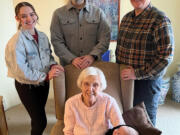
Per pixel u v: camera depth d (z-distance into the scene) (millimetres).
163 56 1237
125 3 2520
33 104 1502
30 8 1364
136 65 1403
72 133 1187
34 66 1396
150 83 1475
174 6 2500
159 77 1465
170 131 1995
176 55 2703
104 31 1689
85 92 1131
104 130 1174
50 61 1551
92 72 1142
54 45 1693
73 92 1424
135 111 1272
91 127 1170
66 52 1632
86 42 1695
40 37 1476
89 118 1171
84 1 1639
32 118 1547
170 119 2223
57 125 1339
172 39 1231
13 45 1266
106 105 1181
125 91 1403
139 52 1358
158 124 2123
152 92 1502
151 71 1283
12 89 2578
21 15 1342
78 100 1188
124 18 1520
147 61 1357
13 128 2121
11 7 2375
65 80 1448
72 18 1638
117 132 1039
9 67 1337
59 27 1679
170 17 2549
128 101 1421
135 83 1536
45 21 2521
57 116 1417
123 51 1476
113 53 2713
